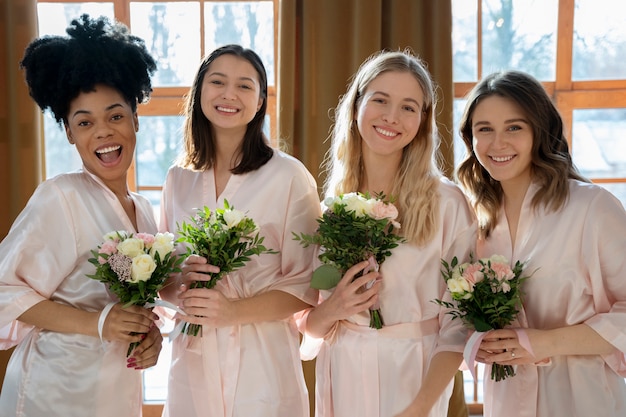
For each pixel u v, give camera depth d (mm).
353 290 1676
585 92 3127
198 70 1896
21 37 2867
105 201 1750
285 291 1808
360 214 1635
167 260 1604
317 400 1904
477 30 3148
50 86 1761
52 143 3195
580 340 1604
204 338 1782
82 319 1624
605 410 1628
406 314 1764
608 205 1646
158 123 3209
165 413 1879
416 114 1778
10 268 1631
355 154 1924
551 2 3119
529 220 1742
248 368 1775
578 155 3186
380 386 1745
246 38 3166
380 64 1815
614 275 1627
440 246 1780
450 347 1719
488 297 1619
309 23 2916
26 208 1690
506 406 1738
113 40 1786
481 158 1777
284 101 2908
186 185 1926
